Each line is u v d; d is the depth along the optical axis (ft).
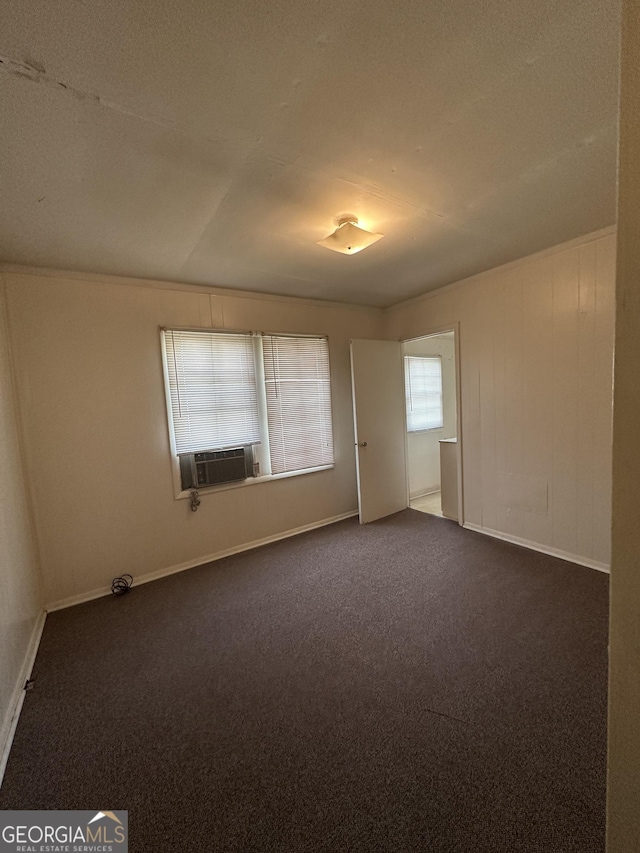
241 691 5.66
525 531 10.27
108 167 5.14
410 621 7.14
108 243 7.42
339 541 11.42
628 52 1.58
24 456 8.14
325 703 5.34
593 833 3.61
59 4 3.04
